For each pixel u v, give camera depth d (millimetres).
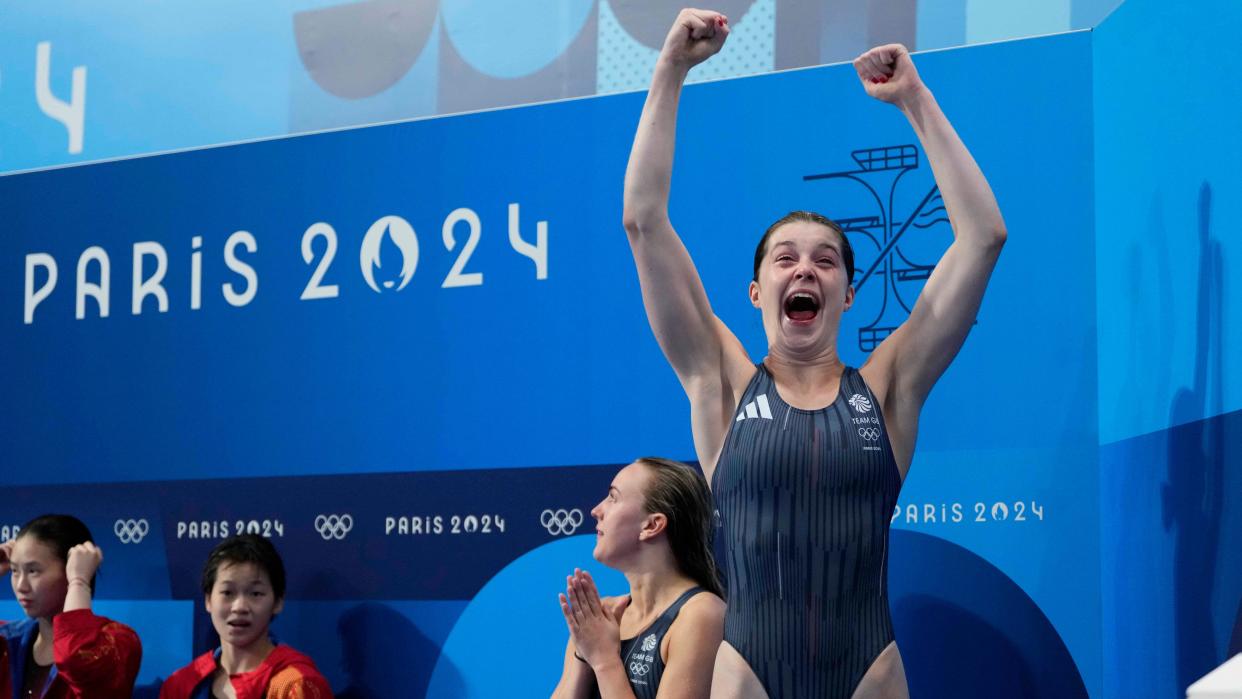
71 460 8820
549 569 7598
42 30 9289
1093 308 6797
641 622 6160
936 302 5422
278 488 8273
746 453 5262
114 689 7770
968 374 6957
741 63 7562
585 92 7895
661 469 6328
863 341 7102
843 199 7238
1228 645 5453
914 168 7125
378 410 8109
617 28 7871
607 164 7758
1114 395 6609
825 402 5363
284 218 8492
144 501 8594
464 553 7797
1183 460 5879
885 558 5289
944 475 6941
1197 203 5801
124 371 8773
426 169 8180
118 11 9102
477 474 7828
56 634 7652
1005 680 6711
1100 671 6594
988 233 5324
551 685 7488
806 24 7461
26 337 9055
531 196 7914
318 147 8461
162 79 8930
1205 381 5684
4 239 9195
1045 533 6738
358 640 7953
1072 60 6957
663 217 5547
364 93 8414
